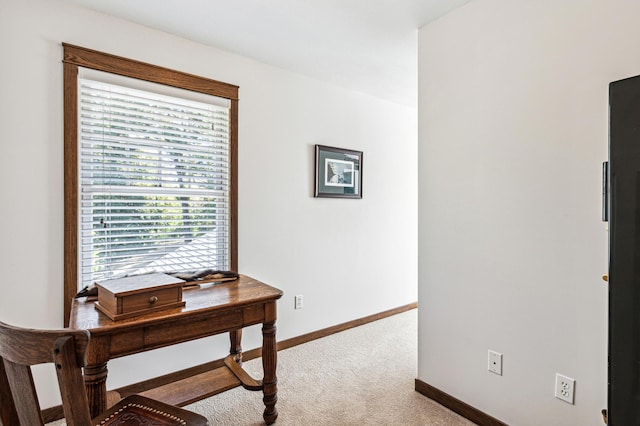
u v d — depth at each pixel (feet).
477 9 6.15
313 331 10.03
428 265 7.10
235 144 8.36
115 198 6.89
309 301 9.93
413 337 10.23
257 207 8.80
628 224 3.07
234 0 6.20
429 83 7.02
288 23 6.98
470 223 6.32
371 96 11.43
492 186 5.97
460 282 6.50
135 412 4.22
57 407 6.19
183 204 7.77
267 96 8.95
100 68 6.56
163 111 7.41
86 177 6.55
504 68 5.76
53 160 6.15
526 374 5.50
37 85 5.99
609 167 3.19
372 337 10.22
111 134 6.81
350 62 8.84
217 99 8.09
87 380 4.39
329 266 10.39
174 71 7.44
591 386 4.78
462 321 6.47
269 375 6.12
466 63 6.35
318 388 7.35
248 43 7.84
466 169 6.38
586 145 4.81
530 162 5.44
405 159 12.58
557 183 5.12
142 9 6.47
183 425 3.97
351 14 6.66
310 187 9.89
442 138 6.81
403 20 6.88
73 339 2.84
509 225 5.72
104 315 4.83
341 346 9.55
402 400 6.92
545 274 5.27
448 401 6.63
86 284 6.56
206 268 8.11
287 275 9.43
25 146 5.90
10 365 3.03
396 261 12.34
